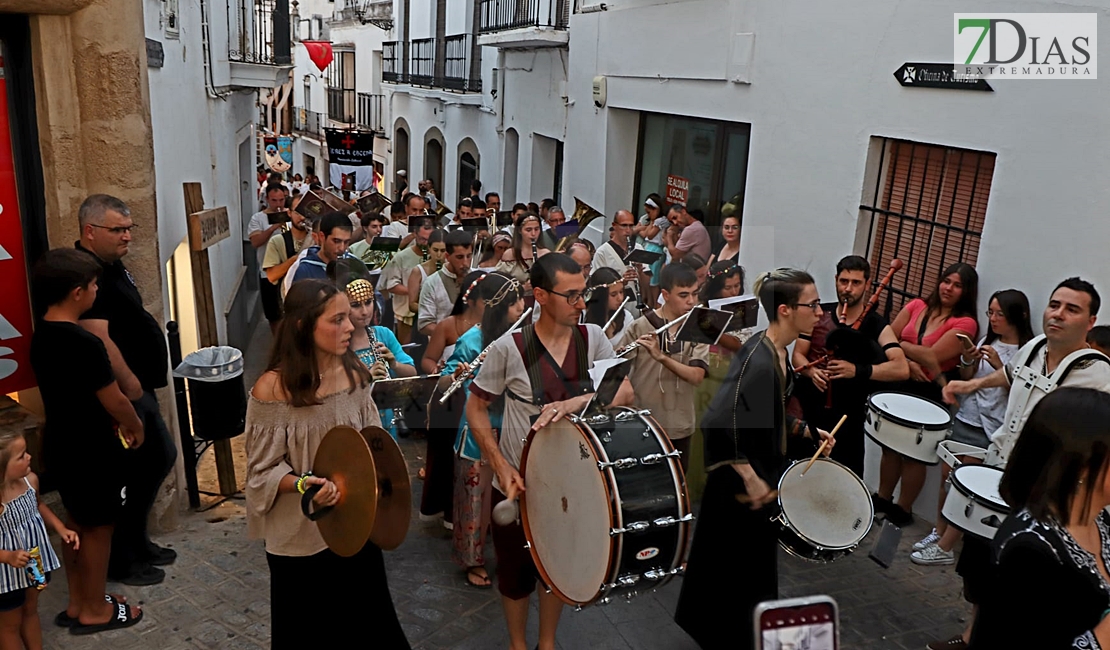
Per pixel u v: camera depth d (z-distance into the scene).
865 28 5.52
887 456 5.03
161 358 4.21
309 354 2.90
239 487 5.54
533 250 4.53
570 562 2.98
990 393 4.59
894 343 4.88
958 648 3.90
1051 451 2.20
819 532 3.46
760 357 3.15
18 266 4.33
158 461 4.25
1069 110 4.34
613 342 3.70
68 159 4.32
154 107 5.99
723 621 3.49
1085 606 2.11
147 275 4.68
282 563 3.05
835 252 5.91
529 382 3.19
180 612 4.02
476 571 4.23
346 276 4.27
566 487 2.96
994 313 4.57
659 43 7.87
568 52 10.06
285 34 12.98
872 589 4.45
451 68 16.34
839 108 5.79
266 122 34.53
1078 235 4.32
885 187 5.63
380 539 2.93
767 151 6.47
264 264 7.34
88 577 3.78
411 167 20.03
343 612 3.13
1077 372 3.76
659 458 2.86
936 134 5.08
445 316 5.47
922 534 5.02
